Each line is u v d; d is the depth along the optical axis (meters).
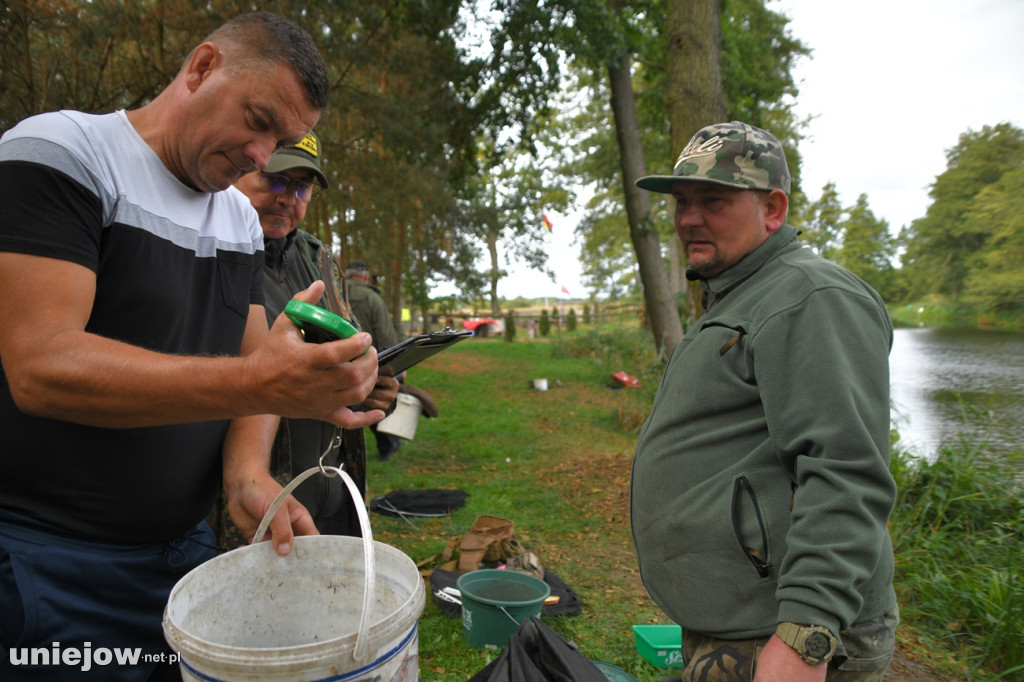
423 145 11.12
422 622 3.67
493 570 3.67
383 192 14.55
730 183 1.80
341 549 1.49
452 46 10.03
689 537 1.71
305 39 1.41
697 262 1.93
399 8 9.48
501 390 13.46
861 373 1.51
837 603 1.37
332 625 1.50
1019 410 9.48
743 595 1.61
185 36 8.28
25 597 1.31
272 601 1.48
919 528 4.70
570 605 3.89
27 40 6.44
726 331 1.73
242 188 2.43
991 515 4.85
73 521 1.41
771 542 1.58
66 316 1.20
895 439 6.11
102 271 1.37
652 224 9.91
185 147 1.44
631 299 56.38
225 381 1.06
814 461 1.47
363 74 12.23
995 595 3.82
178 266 1.49
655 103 12.91
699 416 1.77
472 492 6.40
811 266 1.68
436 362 17.42
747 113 11.27
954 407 9.77
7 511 1.37
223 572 1.39
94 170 1.32
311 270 2.76
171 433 1.50
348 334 1.05
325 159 12.31
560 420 10.28
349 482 1.25
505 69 9.79
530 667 1.96
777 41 14.02
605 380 14.76
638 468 1.93
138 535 1.51
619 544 5.16
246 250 1.72
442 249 24.31
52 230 1.22
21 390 1.17
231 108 1.38
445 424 9.68
